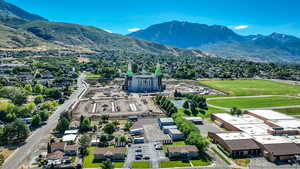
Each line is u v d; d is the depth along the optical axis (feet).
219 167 311.88
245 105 645.10
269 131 406.00
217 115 521.65
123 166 312.09
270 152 334.85
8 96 579.89
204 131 451.94
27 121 470.39
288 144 353.31
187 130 403.13
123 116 533.55
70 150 346.13
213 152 358.84
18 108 487.61
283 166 317.22
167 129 433.07
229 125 456.86
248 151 350.02
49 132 430.20
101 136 380.37
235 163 323.78
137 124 482.69
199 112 577.43
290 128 414.62
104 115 500.74
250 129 425.69
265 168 311.47
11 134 379.35
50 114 542.57
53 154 332.39
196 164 318.86
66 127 433.89
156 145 367.66
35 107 549.54
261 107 625.82
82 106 618.85
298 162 327.26
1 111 469.98
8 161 322.75
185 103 606.55
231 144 355.15
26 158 331.98
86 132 434.30
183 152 335.67
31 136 411.13
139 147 371.97
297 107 620.49
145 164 317.42
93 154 340.59
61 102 650.02
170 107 553.23
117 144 374.63
